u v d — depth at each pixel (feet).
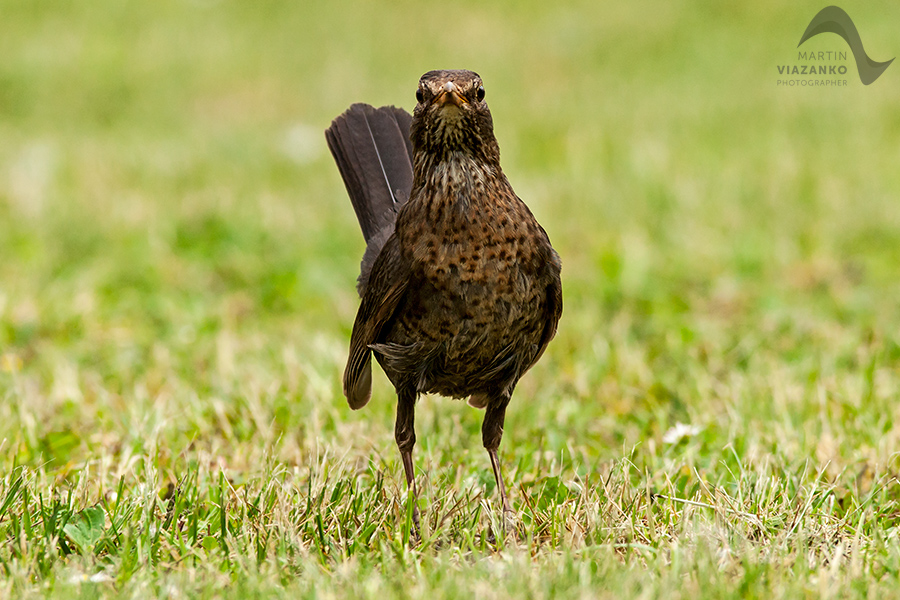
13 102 79.36
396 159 29.01
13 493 22.89
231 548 21.39
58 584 19.43
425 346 23.08
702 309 41.88
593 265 46.09
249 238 49.83
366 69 88.69
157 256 47.26
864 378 32.60
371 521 22.89
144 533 21.58
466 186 22.20
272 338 38.75
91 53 91.25
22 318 40.04
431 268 22.27
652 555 20.79
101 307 42.04
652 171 60.34
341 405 31.58
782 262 46.32
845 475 26.09
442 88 22.04
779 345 37.19
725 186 57.00
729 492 24.70
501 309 22.48
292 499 23.52
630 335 39.09
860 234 49.34
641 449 28.66
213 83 85.05
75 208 54.03
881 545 21.33
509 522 22.95
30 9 103.71
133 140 70.28
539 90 82.64
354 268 47.19
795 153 63.52
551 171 61.87
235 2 108.37
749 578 19.22
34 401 32.17
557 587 18.94
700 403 31.76
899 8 93.09
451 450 28.27
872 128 68.69
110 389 33.86
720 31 94.99
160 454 27.63
